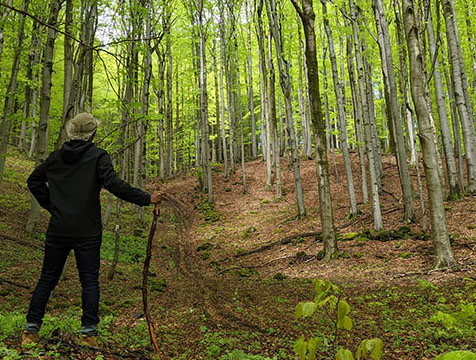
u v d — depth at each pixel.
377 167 16.28
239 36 28.03
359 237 10.91
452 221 10.43
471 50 15.09
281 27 17.59
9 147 24.27
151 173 36.00
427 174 7.50
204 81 21.84
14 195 14.62
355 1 11.88
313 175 21.59
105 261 10.52
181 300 6.70
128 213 18.11
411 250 9.05
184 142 33.88
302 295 6.57
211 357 3.64
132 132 14.20
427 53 13.95
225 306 6.03
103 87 25.02
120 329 4.49
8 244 9.51
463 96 12.95
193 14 20.42
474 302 4.87
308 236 12.33
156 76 23.19
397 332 4.05
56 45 17.81
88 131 2.90
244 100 32.84
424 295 5.62
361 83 11.84
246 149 39.94
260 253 11.77
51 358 2.45
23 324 3.69
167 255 12.45
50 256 2.73
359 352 1.61
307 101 26.02
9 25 8.48
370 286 6.79
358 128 14.94
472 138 12.72
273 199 19.20
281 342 4.08
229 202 20.33
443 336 3.73
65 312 5.07
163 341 4.16
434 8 14.37
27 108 22.97
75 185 2.70
